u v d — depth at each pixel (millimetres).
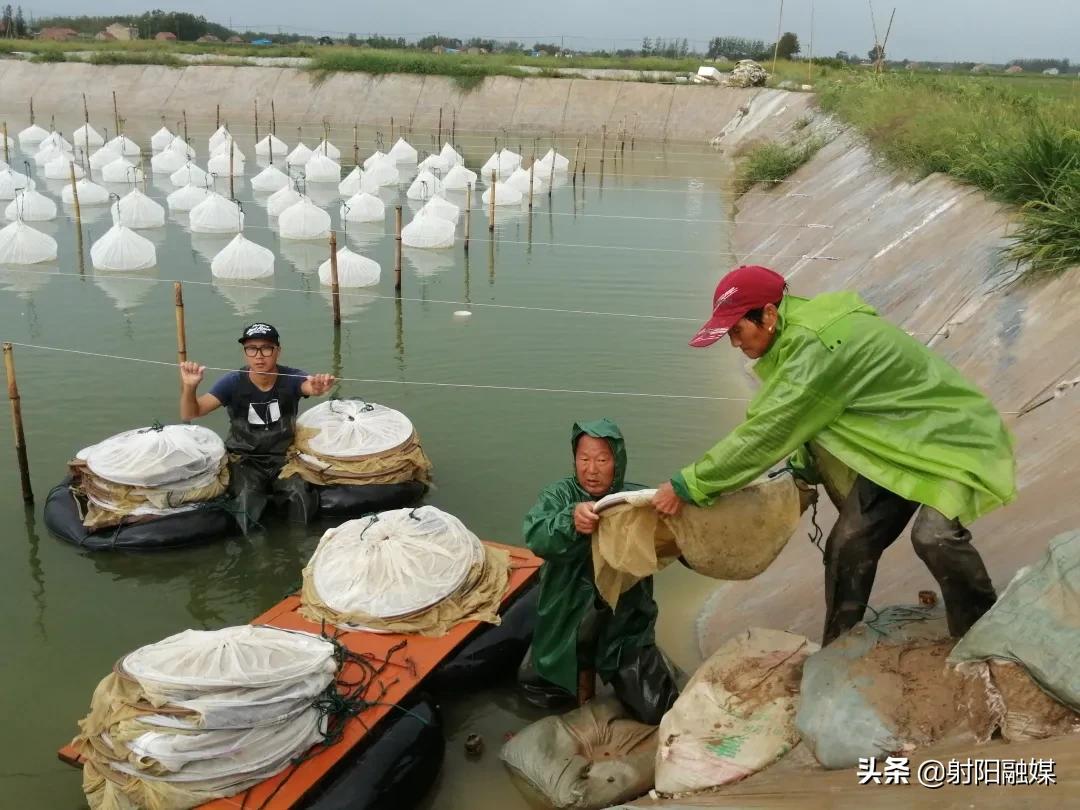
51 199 21891
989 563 4648
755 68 41031
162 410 9492
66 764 4785
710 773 3865
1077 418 5605
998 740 3217
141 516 6910
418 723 4637
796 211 18656
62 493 7332
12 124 40594
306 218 18547
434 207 19312
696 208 23266
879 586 5004
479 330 12656
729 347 12086
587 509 4230
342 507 7289
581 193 25484
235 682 4051
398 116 43062
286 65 46656
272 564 6824
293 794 4078
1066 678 3145
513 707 5262
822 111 28750
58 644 5875
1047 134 9820
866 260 12562
